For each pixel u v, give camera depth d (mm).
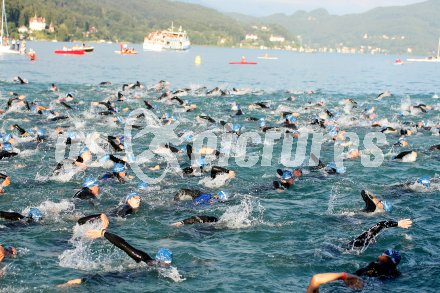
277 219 15031
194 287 10742
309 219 15086
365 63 151500
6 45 99750
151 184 18438
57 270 11359
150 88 48594
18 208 15734
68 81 53562
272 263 11992
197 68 86688
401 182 19281
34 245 12719
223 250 12734
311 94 48531
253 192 17734
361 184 18875
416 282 11016
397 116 35562
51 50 133125
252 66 103750
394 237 13586
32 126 28859
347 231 14188
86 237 13195
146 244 13031
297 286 10906
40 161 21375
